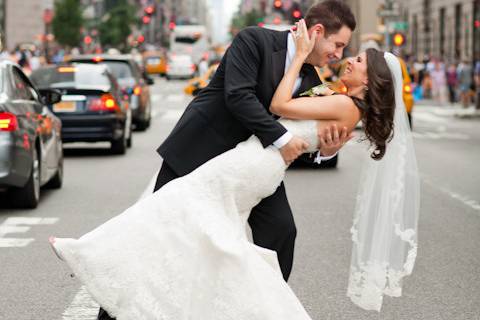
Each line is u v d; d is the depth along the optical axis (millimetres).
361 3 43000
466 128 27172
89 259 4172
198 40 93812
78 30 87625
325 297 6453
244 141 4578
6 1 101188
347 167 15703
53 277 7020
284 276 4809
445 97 42375
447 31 58969
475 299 6441
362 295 4969
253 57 4520
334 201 11297
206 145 4586
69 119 16453
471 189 12781
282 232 4723
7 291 6578
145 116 24219
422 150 19453
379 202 4965
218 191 4312
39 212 10336
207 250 4160
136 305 4145
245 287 4082
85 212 10336
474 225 9672
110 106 16656
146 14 74312
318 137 4465
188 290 4133
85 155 17609
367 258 4973
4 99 10039
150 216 4219
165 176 4688
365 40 39094
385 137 4637
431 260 7801
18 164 9906
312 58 4668
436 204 11281
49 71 17266
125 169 15000
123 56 24266
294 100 4453
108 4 141625
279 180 4438
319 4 4609
